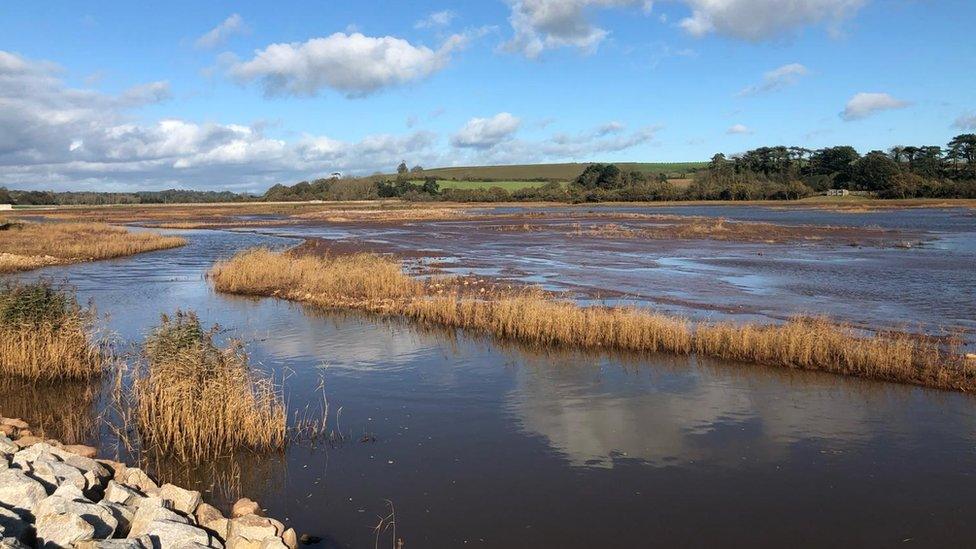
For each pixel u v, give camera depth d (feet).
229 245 166.50
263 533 23.34
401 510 27.37
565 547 24.61
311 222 272.51
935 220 230.27
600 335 55.72
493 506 27.71
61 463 26.63
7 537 19.38
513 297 74.59
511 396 42.37
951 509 27.32
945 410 38.88
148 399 35.65
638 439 34.94
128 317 69.77
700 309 69.10
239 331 62.18
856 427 36.42
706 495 28.63
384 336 60.08
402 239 172.96
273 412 36.55
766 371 47.39
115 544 20.10
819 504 27.81
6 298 48.39
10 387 43.83
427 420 38.09
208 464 32.09
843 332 54.29
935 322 61.52
